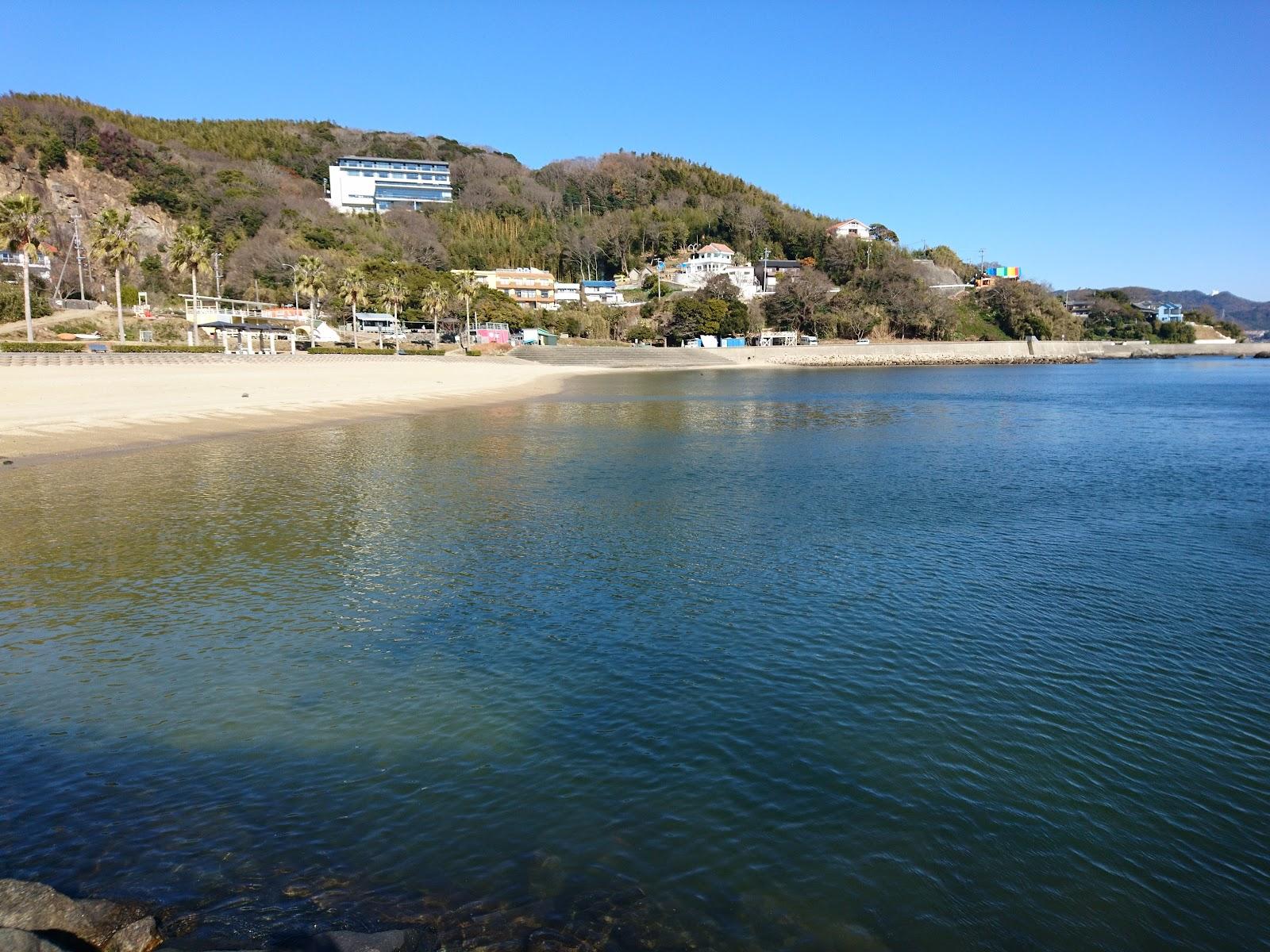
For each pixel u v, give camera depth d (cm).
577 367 12106
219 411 4875
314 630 1448
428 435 4288
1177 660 1330
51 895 672
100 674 1251
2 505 2428
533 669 1286
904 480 2997
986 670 1284
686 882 773
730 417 5444
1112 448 3953
